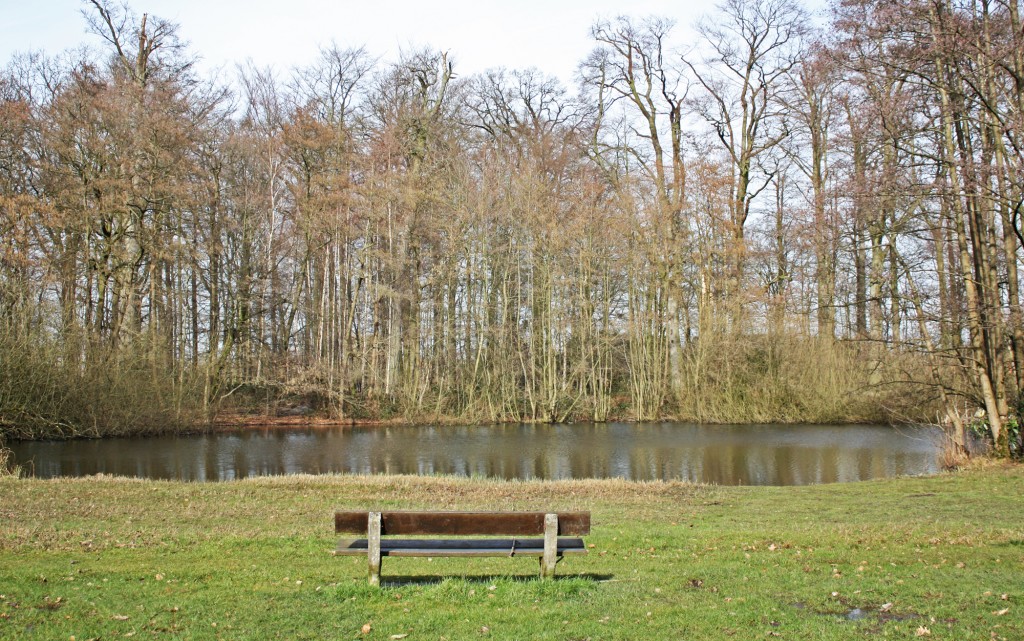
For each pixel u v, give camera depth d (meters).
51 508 11.77
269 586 7.03
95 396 27.91
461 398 37.62
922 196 16.86
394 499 13.52
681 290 38.44
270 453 25.70
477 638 5.54
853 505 12.92
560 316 37.97
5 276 26.83
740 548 8.96
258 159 37.44
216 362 34.69
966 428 21.25
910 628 5.59
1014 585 6.79
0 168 30.03
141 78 34.03
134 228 31.38
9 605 6.25
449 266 37.38
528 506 12.84
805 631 5.59
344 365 36.81
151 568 7.72
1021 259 17.47
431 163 39.38
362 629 5.71
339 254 39.81
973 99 16.55
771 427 33.31
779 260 34.22
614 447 27.27
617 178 41.34
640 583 7.08
